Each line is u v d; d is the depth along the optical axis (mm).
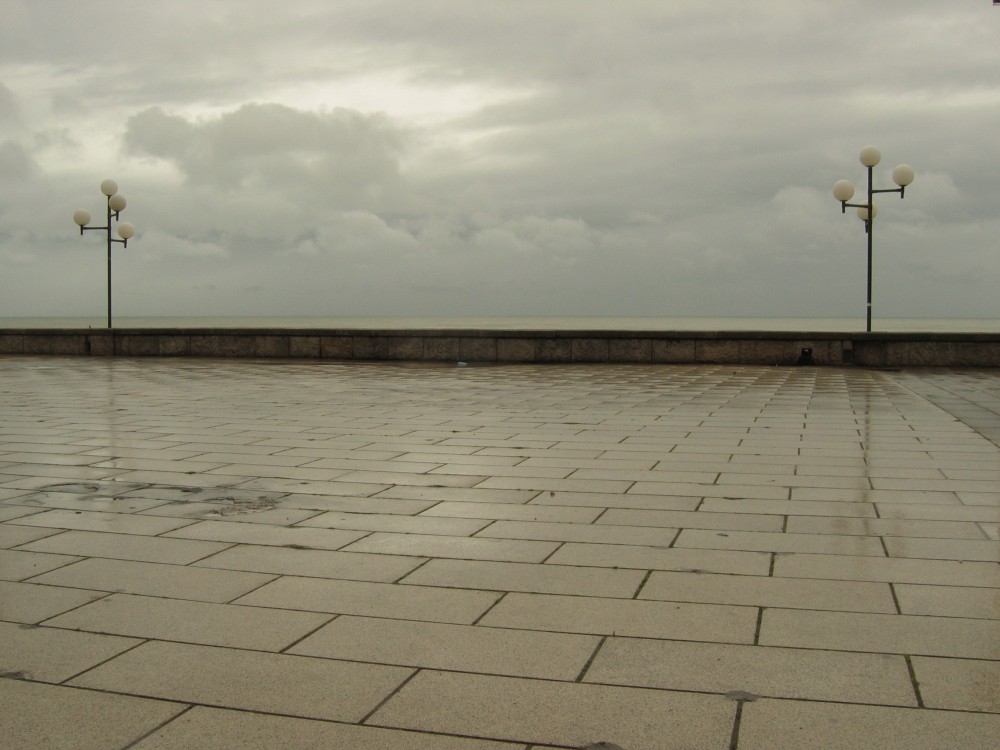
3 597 4426
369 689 3350
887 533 5629
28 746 2928
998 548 5273
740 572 4805
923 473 7656
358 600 4367
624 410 12492
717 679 3422
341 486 7156
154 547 5348
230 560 5070
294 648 3754
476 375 19312
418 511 6281
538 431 10328
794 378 18406
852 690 3316
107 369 21328
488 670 3520
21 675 3490
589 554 5164
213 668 3551
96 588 4562
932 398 14148
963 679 3408
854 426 10734
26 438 9836
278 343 25859
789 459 8375
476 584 4609
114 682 3422
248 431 10367
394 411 12406
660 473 7688
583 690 3330
